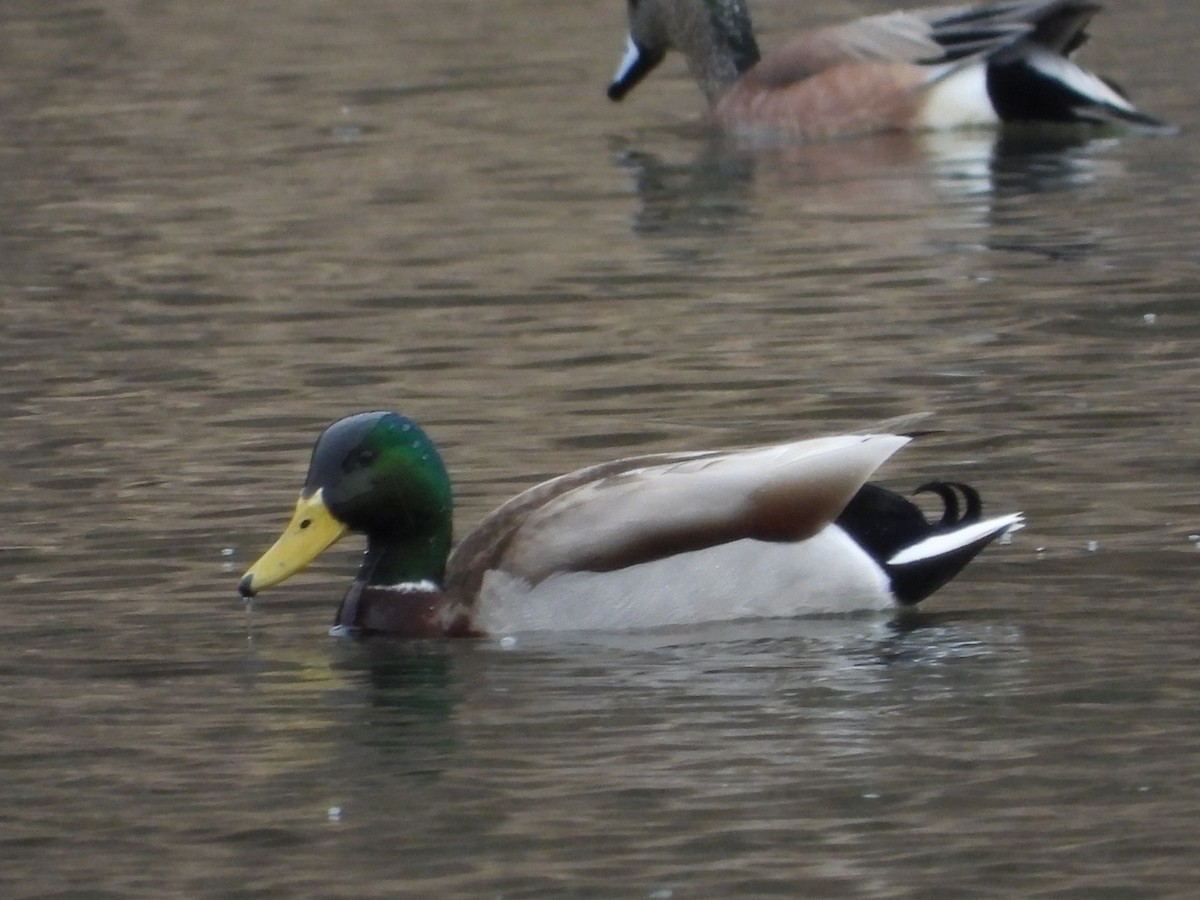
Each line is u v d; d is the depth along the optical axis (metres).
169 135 26.56
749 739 9.95
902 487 13.50
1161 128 24.91
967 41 25.75
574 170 24.28
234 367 16.95
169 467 14.41
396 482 11.62
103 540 13.00
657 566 11.52
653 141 25.91
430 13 34.81
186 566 12.56
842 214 21.48
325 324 18.19
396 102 28.31
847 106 25.86
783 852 8.88
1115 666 10.62
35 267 20.50
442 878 8.78
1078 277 18.50
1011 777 9.45
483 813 9.32
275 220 22.16
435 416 15.45
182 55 31.77
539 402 15.72
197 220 22.23
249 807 9.45
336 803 9.46
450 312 18.47
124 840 9.20
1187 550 12.19
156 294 19.36
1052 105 25.45
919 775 9.51
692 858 8.86
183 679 10.93
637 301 18.53
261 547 12.84
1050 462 13.82
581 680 10.77
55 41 33.16
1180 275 18.39
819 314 17.81
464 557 11.77
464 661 11.12
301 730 10.27
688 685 10.62
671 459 11.94
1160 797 9.22
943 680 10.55
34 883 8.86
